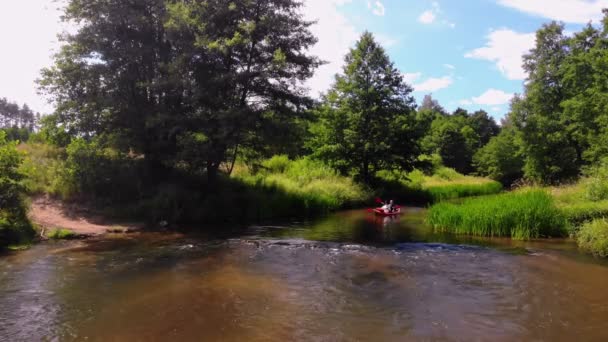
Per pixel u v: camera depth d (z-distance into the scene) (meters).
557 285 8.91
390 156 31.12
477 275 9.62
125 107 18.95
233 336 6.29
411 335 6.38
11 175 12.91
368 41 31.97
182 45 18.61
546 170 36.94
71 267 10.08
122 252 11.81
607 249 11.52
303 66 20.91
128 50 18.41
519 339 6.27
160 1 19.17
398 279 9.29
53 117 18.94
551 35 38.19
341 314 7.20
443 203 18.44
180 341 6.09
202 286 8.69
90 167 17.80
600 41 31.67
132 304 7.59
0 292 8.15
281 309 7.41
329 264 10.57
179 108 19.28
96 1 18.25
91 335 6.26
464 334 6.43
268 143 19.95
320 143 32.75
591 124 30.94
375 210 22.69
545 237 14.62
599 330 6.59
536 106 38.66
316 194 23.97
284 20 19.42
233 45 18.05
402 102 32.56
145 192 18.36
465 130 83.62
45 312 7.16
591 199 17.48
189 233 15.22
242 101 19.59
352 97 32.00
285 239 14.16
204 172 21.50
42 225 14.17
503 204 15.41
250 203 20.22
